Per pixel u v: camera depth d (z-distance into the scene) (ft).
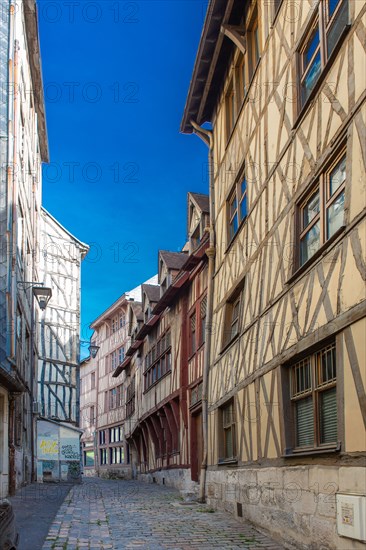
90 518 28.48
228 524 26.91
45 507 32.55
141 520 28.12
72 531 23.86
